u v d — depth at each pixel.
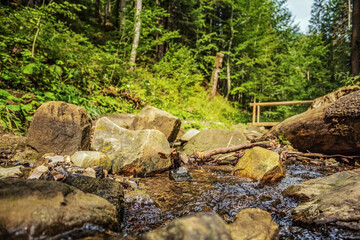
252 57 17.22
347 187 1.91
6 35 5.64
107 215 1.44
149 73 10.03
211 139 5.02
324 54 18.14
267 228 1.38
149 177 3.07
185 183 2.84
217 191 2.55
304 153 4.47
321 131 4.14
